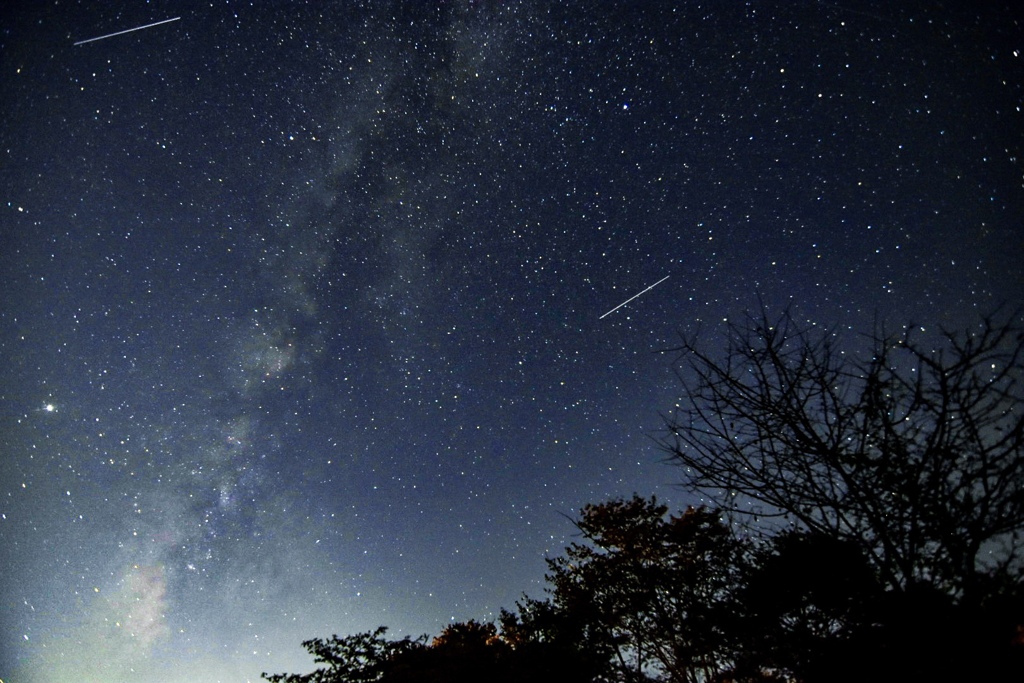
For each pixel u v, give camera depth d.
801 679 4.13
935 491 3.77
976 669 3.39
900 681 3.59
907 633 3.61
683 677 6.13
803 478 4.20
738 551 4.73
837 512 4.07
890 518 3.89
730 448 4.46
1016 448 3.71
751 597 4.51
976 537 3.63
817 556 4.09
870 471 4.00
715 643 4.99
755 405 4.44
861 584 3.91
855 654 3.85
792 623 4.33
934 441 3.90
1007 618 3.49
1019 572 3.60
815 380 4.38
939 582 3.69
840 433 4.21
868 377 4.21
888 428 4.06
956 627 3.50
